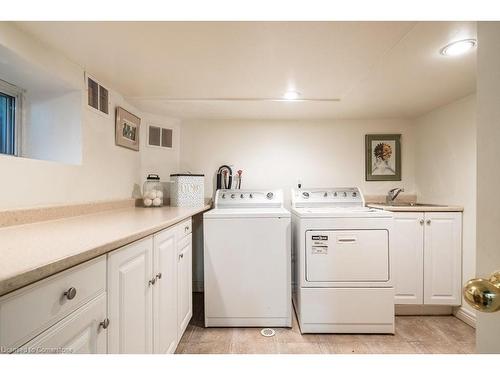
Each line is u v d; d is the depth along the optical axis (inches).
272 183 115.9
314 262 78.9
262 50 57.2
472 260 83.0
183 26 48.0
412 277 88.9
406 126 113.7
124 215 67.0
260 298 81.4
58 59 58.1
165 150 111.9
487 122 23.9
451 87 78.7
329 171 115.9
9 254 26.9
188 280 77.0
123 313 39.7
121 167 87.4
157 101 91.5
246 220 81.8
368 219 78.5
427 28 48.9
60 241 33.6
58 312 26.7
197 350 69.2
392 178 114.0
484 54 24.3
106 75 70.7
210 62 63.0
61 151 65.9
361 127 115.2
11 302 21.7
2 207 46.6
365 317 77.7
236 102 93.1
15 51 48.4
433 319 87.0
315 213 79.7
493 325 23.2
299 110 102.3
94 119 72.0
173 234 62.7
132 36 51.6
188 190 103.3
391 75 70.4
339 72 68.6
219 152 116.8
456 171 90.0
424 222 88.5
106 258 35.5
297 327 81.8
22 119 63.9
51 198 57.4
